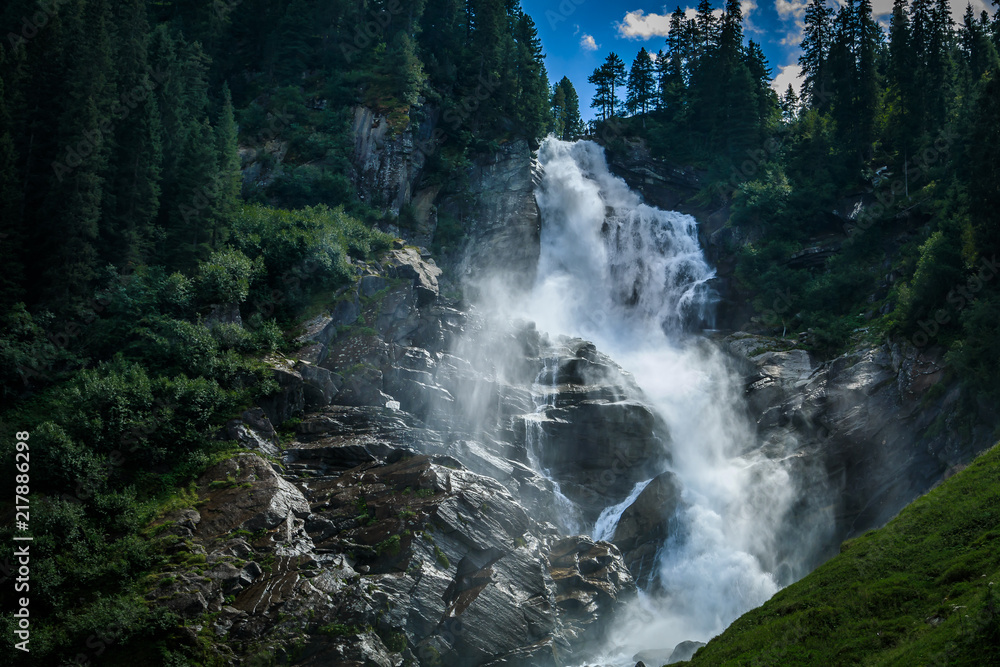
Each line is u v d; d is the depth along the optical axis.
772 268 83.00
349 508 48.03
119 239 62.75
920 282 63.25
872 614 33.47
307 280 64.06
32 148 61.53
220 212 65.44
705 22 114.88
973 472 40.84
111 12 77.38
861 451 62.75
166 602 40.00
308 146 85.38
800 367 71.31
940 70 93.31
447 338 65.62
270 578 42.41
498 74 96.31
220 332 56.28
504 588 45.50
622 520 60.59
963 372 55.78
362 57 95.88
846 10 100.44
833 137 94.69
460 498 48.03
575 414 64.56
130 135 65.56
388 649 41.22
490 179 90.38
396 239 73.88
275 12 98.94
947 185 77.12
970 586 32.03
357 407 56.34
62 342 56.00
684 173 101.50
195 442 50.09
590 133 113.25
